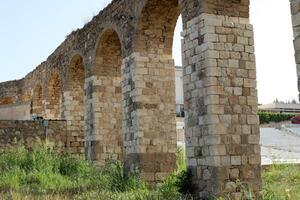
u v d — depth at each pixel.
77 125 28.80
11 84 42.00
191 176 14.79
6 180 18.02
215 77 14.33
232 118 14.35
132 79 19.66
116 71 25.09
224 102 14.32
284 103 67.31
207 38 14.48
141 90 19.27
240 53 14.89
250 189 13.44
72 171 21.16
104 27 23.42
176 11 19.34
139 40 19.52
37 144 25.20
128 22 20.39
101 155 24.02
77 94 29.42
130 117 19.78
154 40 19.77
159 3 18.81
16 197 14.02
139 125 18.98
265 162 23.31
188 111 15.23
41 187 17.39
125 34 20.70
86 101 25.59
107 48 24.50
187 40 15.52
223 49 14.65
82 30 26.94
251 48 15.10
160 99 19.58
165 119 19.53
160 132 19.36
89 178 19.64
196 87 14.88
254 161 14.43
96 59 24.62
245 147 14.38
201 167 14.38
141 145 18.88
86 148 25.20
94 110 24.31
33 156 21.44
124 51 20.77
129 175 17.58
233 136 14.25
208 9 14.75
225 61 14.61
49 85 34.00
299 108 68.00
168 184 14.75
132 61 19.70
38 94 37.75
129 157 19.61
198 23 14.95
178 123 35.47
